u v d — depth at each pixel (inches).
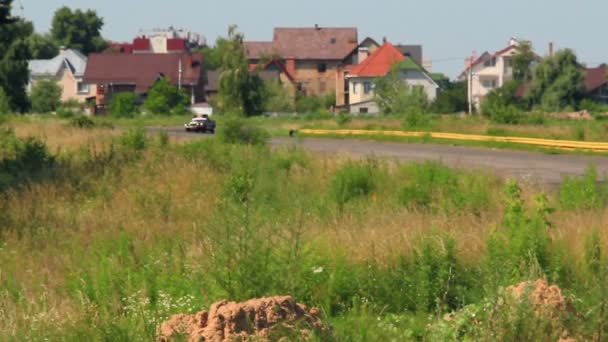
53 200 2191.2
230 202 1587.1
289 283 1156.5
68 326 1042.1
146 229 1800.0
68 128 5093.5
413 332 1057.5
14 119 6510.8
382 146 4859.7
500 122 6697.8
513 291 982.4
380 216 1814.7
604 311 956.0
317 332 966.4
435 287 1216.2
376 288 1224.8
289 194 2118.6
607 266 1129.4
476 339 924.0
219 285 1165.7
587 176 2154.3
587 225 1566.2
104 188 2345.0
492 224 1560.0
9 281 1332.4
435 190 2279.8
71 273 1363.2
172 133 6353.3
